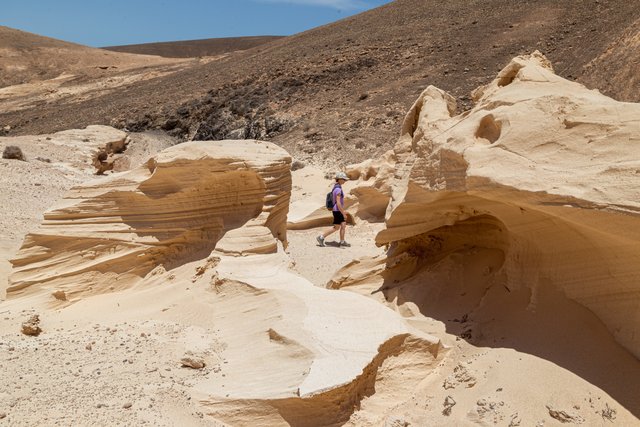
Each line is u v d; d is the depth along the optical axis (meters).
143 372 5.96
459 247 8.10
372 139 32.28
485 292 6.95
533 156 5.57
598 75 31.02
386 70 43.19
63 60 78.56
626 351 5.23
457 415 5.35
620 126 5.15
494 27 45.84
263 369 5.73
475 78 37.34
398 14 58.31
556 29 41.84
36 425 4.88
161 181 8.93
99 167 25.64
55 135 28.05
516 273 6.58
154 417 5.09
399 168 8.61
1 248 12.59
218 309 7.49
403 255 8.51
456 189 6.31
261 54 58.53
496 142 5.91
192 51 104.62
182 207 9.03
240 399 5.22
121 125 46.22
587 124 5.39
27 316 8.07
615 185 4.78
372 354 5.58
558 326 5.80
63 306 8.58
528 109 5.91
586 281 5.71
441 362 6.16
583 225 5.03
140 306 8.18
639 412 4.82
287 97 42.88
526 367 5.55
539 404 5.13
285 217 10.23
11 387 5.58
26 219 15.40
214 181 8.98
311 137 34.88
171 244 9.09
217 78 52.50
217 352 6.41
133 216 9.09
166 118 46.03
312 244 14.30
